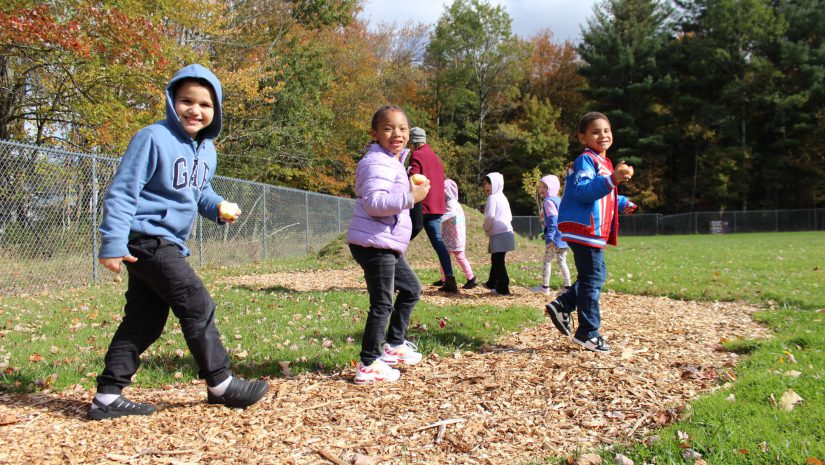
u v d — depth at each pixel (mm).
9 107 14398
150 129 2848
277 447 2486
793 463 2090
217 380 2980
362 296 6969
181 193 2938
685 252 14055
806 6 41875
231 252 12844
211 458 2377
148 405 2975
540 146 42438
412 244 12359
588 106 44969
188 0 16250
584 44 46375
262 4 24906
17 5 10500
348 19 29438
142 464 2314
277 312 5871
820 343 3945
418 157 6961
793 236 27141
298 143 25219
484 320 5152
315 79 26453
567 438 2527
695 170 43344
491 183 7262
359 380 3393
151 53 12727
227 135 22609
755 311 5730
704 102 42406
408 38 38562
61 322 5438
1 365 3729
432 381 3400
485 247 12555
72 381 3477
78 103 13312
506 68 43438
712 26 42656
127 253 2676
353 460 2354
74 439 2588
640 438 2451
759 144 42844
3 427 2721
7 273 7820
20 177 8125
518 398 3043
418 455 2404
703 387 3125
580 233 4008
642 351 4020
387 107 3557
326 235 19203
